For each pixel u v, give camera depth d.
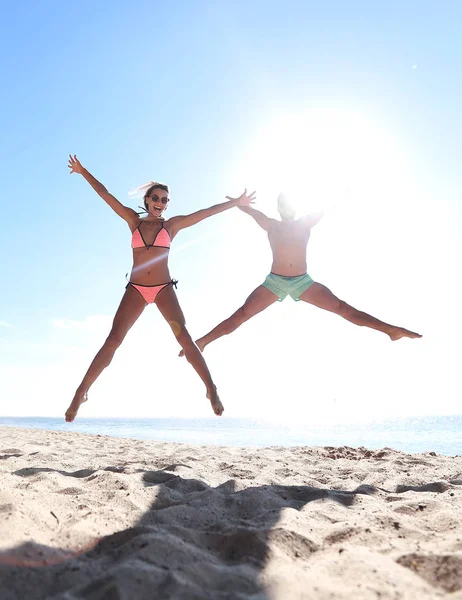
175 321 4.42
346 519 3.36
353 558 2.37
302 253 5.07
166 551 2.36
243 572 2.19
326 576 2.21
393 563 2.35
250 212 5.20
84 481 4.46
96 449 8.36
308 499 4.01
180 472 5.36
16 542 2.43
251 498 3.78
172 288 4.47
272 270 5.06
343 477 5.80
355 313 4.97
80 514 3.10
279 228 5.14
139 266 4.43
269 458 7.54
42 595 2.02
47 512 3.08
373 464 6.96
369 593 1.98
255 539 2.63
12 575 2.12
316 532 2.95
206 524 3.19
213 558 2.45
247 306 5.02
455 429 36.28
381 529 3.03
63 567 2.26
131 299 4.43
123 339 4.42
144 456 7.23
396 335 4.84
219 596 1.91
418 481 5.34
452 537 2.81
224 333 4.97
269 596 1.97
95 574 2.20
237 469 5.91
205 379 4.35
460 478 5.49
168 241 4.51
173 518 3.20
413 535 2.91
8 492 3.26
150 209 4.64
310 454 8.45
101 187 4.59
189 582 2.03
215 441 17.98
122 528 2.98
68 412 4.16
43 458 6.19
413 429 36.00
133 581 1.98
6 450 7.06
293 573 2.19
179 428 37.69
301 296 5.06
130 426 44.66
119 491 3.81
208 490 3.92
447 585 2.15
